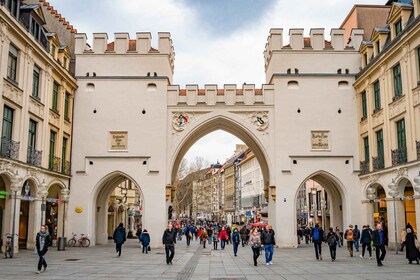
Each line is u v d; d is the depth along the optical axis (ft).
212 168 433.48
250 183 272.31
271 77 109.19
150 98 106.01
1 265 57.16
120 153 104.01
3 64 70.59
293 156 103.24
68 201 101.81
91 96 106.42
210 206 433.07
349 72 107.34
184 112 106.01
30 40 79.41
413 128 78.28
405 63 81.10
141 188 102.63
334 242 66.54
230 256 78.74
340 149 104.12
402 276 47.06
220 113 105.60
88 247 98.02
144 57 107.96
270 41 109.50
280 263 64.44
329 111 105.40
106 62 107.86
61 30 117.50
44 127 88.28
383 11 117.60
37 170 83.66
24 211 89.40
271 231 63.10
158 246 99.86
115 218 142.92
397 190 80.02
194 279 47.11
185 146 112.37
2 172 69.41
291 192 102.12
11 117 75.82
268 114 105.50
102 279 45.60
